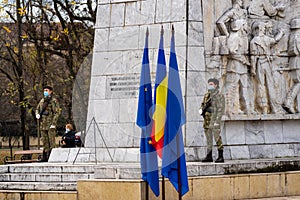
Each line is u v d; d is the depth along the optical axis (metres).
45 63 33.97
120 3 19.06
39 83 33.88
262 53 19.81
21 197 16.08
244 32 19.41
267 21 20.12
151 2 18.66
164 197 14.27
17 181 17.19
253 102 19.77
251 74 19.73
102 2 19.30
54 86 33.94
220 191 16.34
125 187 14.77
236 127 19.41
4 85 37.19
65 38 33.44
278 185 17.55
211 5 18.94
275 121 20.38
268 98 20.11
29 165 17.62
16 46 34.84
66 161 19.06
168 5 18.42
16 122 42.12
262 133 20.02
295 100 20.66
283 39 20.45
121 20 18.94
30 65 34.16
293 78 20.67
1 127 43.03
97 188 15.17
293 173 17.84
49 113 19.69
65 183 16.25
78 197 15.43
